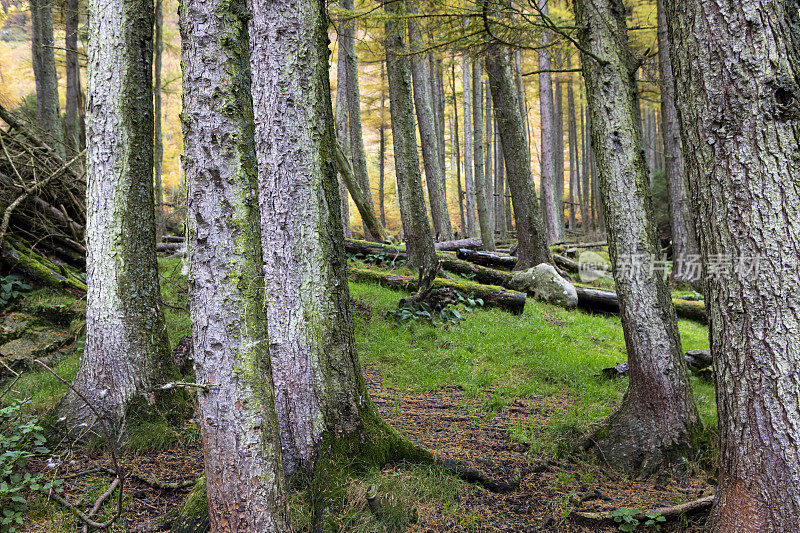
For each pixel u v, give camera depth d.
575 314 9.80
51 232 7.45
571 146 26.66
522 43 4.67
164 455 4.14
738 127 2.57
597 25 4.33
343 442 3.50
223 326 2.40
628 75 4.33
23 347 5.81
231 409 2.41
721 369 2.77
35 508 3.28
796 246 2.49
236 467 2.42
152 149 4.77
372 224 11.98
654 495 3.79
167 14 18.50
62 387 5.11
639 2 14.42
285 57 3.46
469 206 20.38
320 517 3.10
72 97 11.31
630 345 4.37
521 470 3.95
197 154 2.40
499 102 11.14
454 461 3.85
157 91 11.65
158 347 4.65
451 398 5.69
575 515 3.43
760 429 2.58
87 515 3.24
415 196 9.68
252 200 2.50
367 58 14.57
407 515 3.23
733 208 2.61
